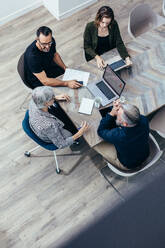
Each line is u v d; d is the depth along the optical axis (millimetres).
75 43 4262
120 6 4602
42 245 2885
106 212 491
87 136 2570
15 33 4355
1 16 4355
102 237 472
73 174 3260
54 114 2990
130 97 2768
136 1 4645
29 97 3775
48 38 2719
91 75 2938
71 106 2752
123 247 468
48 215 3035
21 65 3004
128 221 482
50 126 2439
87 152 3373
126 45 3141
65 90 2859
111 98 2758
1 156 3365
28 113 2623
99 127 2527
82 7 4547
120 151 2510
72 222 2994
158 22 3617
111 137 2396
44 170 3285
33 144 3443
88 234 475
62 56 4145
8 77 3949
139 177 3154
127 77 2900
